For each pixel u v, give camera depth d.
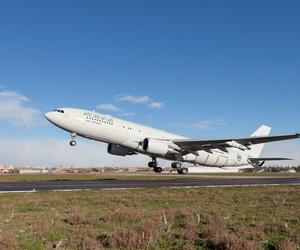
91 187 29.19
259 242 10.36
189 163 53.03
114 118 47.84
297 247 9.81
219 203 19.47
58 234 11.17
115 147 49.59
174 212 15.14
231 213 15.64
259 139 45.34
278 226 12.46
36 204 18.05
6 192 24.14
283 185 33.34
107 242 9.98
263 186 31.52
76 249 9.54
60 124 44.31
